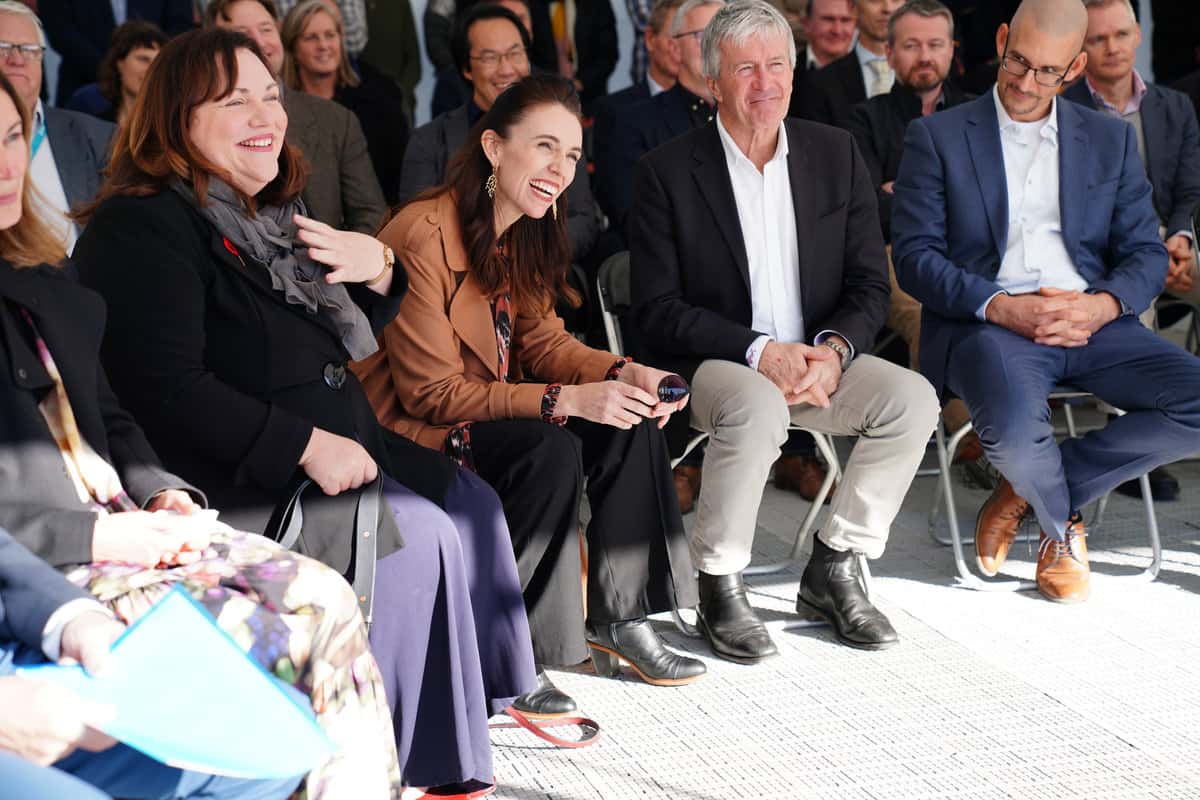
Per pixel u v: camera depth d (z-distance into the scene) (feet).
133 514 6.45
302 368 8.14
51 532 6.21
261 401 7.83
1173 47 23.49
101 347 7.66
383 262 8.74
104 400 7.11
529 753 9.07
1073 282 12.76
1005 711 9.63
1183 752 8.96
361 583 7.68
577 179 15.96
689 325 11.49
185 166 7.91
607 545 9.99
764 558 13.10
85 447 6.70
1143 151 16.24
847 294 11.94
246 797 5.94
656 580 10.12
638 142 16.42
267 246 8.12
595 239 15.99
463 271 9.79
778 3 21.81
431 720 7.97
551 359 10.59
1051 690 9.99
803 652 10.82
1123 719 9.48
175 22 21.30
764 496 15.39
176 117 7.85
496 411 9.58
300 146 15.55
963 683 10.14
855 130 17.04
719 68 11.61
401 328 9.68
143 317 7.59
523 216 10.17
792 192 11.82
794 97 18.07
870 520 10.98
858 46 18.70
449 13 23.12
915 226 12.87
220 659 5.36
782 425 10.64
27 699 5.03
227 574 6.42
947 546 13.55
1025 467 11.69
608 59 24.32
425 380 9.62
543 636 9.26
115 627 5.61
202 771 5.12
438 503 8.72
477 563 8.68
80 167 13.14
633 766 8.84
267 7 15.87
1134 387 11.93
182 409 7.60
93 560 6.28
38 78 12.90
